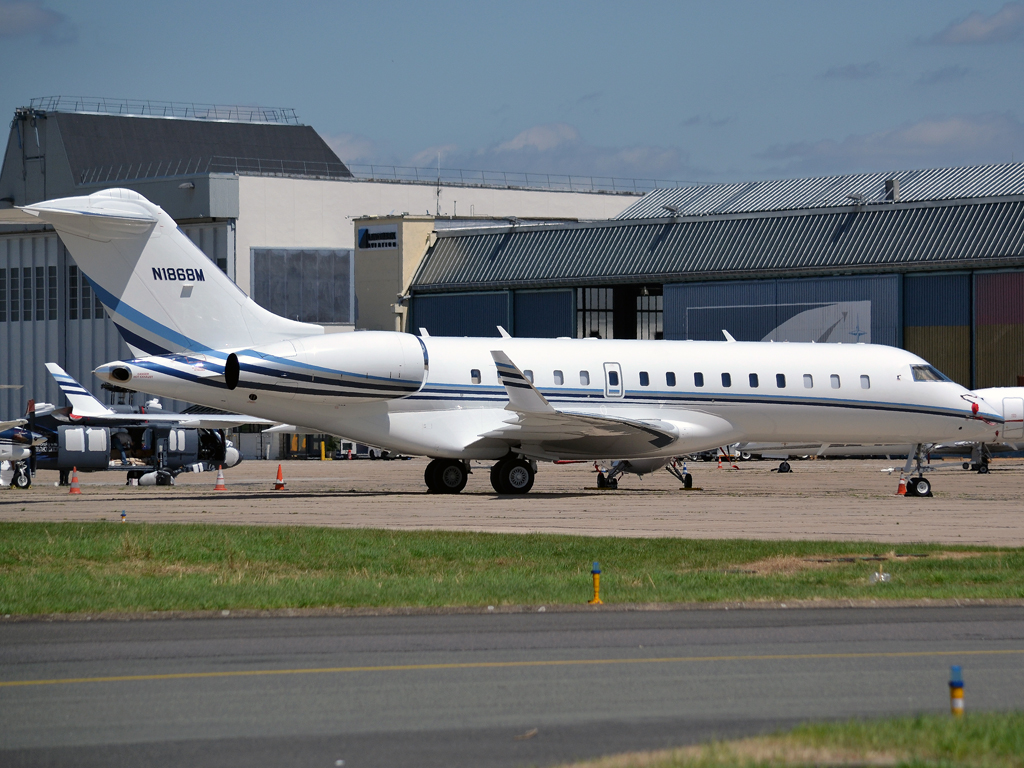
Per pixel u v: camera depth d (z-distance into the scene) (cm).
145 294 9500
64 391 13500
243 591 5000
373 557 6019
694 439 10556
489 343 10400
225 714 2952
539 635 4028
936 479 14288
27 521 7806
